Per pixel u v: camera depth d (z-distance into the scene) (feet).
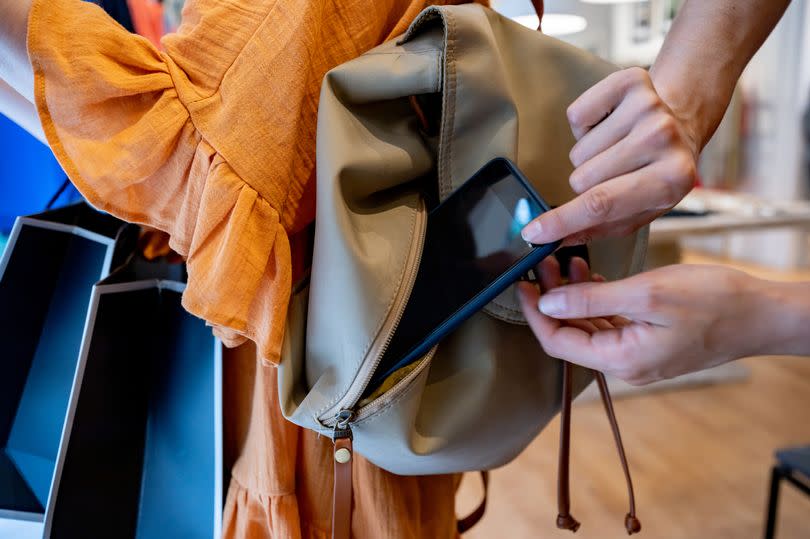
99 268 1.86
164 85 1.32
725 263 12.44
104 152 1.29
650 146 1.30
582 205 1.28
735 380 7.56
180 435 1.77
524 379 1.64
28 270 1.84
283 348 1.42
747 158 11.73
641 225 1.48
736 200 7.32
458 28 1.39
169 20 2.91
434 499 1.90
